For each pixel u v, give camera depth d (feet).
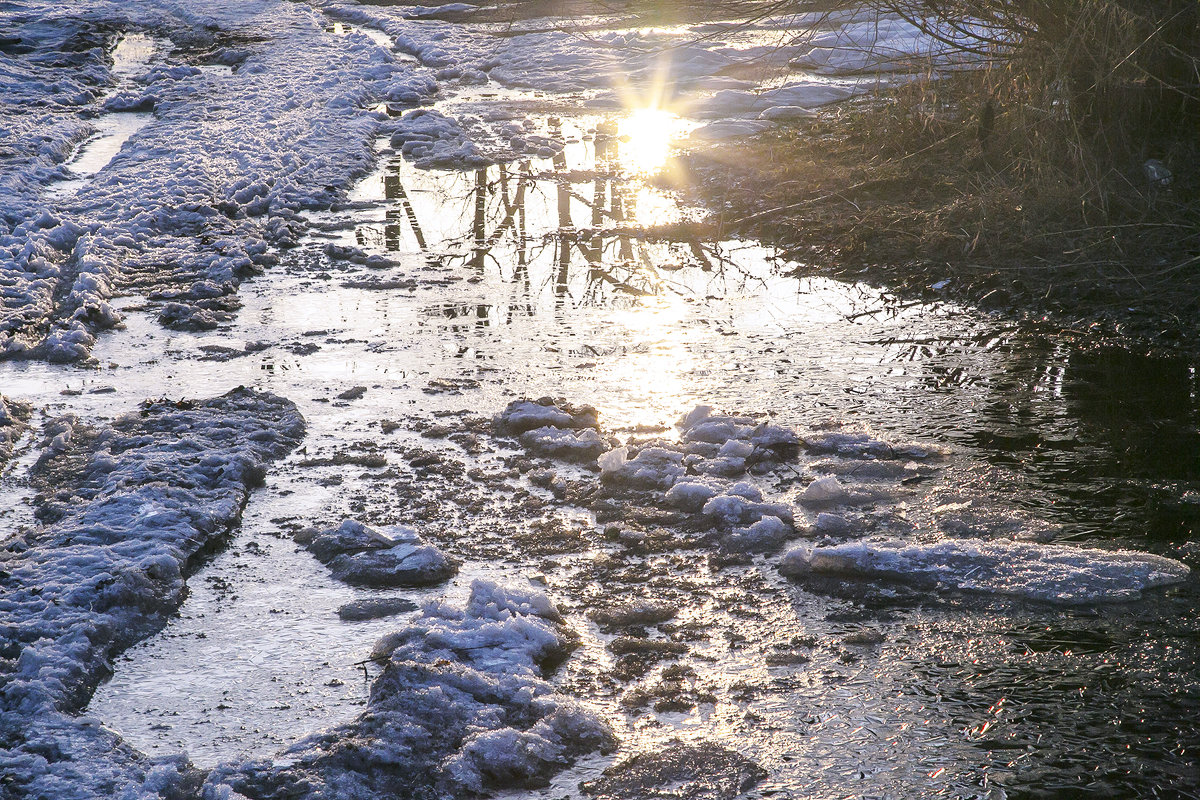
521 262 30.91
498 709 12.74
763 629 14.69
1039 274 27.73
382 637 14.19
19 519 17.47
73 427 20.52
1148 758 12.14
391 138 45.88
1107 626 14.57
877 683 13.52
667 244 32.32
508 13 76.33
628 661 13.97
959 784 11.79
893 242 30.83
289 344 24.98
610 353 24.30
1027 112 33.47
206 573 16.10
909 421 20.77
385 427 20.71
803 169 37.58
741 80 54.39
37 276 29.27
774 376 22.94
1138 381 22.26
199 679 13.70
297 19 76.43
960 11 36.14
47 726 12.48
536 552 16.62
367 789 11.60
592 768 12.10
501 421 20.83
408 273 30.12
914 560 16.08
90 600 14.78
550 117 49.34
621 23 71.26
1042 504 17.72
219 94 52.90
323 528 17.15
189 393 22.27
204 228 33.68
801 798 11.63
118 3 83.92
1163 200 29.53
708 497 17.98
